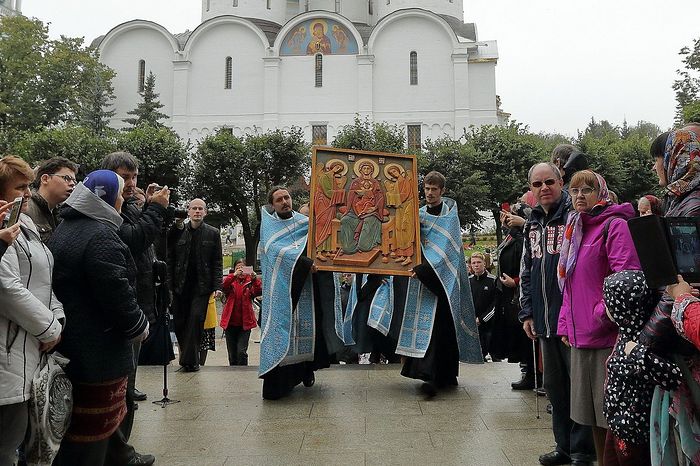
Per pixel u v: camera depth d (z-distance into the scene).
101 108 43.28
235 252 36.47
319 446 4.78
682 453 2.74
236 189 31.53
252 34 44.75
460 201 31.41
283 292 6.22
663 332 2.71
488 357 10.59
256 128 44.47
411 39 44.25
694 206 2.66
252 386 6.93
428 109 43.94
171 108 45.09
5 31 40.28
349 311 7.46
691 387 2.65
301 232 6.58
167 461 4.49
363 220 6.40
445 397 6.26
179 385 6.99
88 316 3.42
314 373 7.54
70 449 3.43
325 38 44.41
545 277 4.44
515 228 6.88
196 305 7.78
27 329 2.99
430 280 6.29
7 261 2.96
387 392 6.52
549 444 4.76
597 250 3.80
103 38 45.47
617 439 3.08
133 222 4.39
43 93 41.06
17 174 3.23
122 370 3.52
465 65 43.75
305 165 32.97
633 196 33.88
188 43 44.75
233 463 4.43
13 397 2.95
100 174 3.59
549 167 4.58
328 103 44.22
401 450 4.66
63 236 3.44
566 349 4.28
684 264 2.39
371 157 6.54
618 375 3.01
